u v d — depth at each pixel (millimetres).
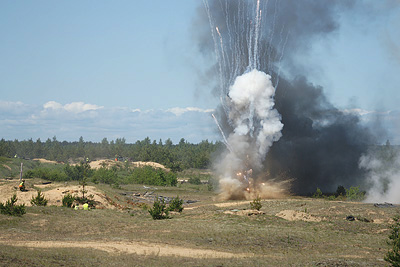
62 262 26250
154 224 47250
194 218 54000
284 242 38219
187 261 29062
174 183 140250
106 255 29875
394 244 29625
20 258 25797
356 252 34688
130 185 133125
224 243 37094
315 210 57938
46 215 51562
